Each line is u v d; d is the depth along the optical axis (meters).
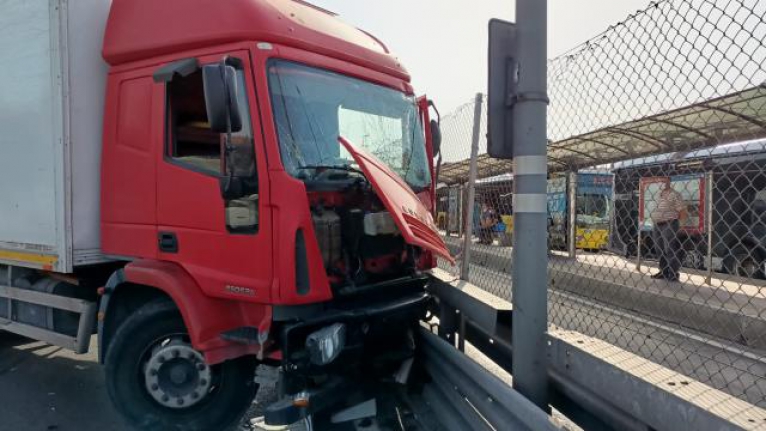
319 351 2.88
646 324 5.31
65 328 4.38
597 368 2.14
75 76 3.74
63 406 4.32
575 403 2.43
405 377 3.74
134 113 3.66
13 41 4.16
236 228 3.18
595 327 5.12
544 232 2.44
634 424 2.00
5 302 4.93
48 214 3.85
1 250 4.38
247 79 3.14
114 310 3.78
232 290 3.16
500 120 2.51
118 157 3.75
